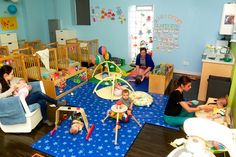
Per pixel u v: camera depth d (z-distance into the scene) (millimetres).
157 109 3088
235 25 3576
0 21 5488
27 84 2848
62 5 5895
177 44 4691
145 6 4816
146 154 2172
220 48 3965
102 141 2389
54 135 2516
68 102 3344
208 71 3311
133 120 2805
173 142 2316
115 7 5137
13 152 2246
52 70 4348
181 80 2498
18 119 2465
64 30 5746
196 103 3037
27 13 5902
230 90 2932
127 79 4246
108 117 2871
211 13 4191
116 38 5391
